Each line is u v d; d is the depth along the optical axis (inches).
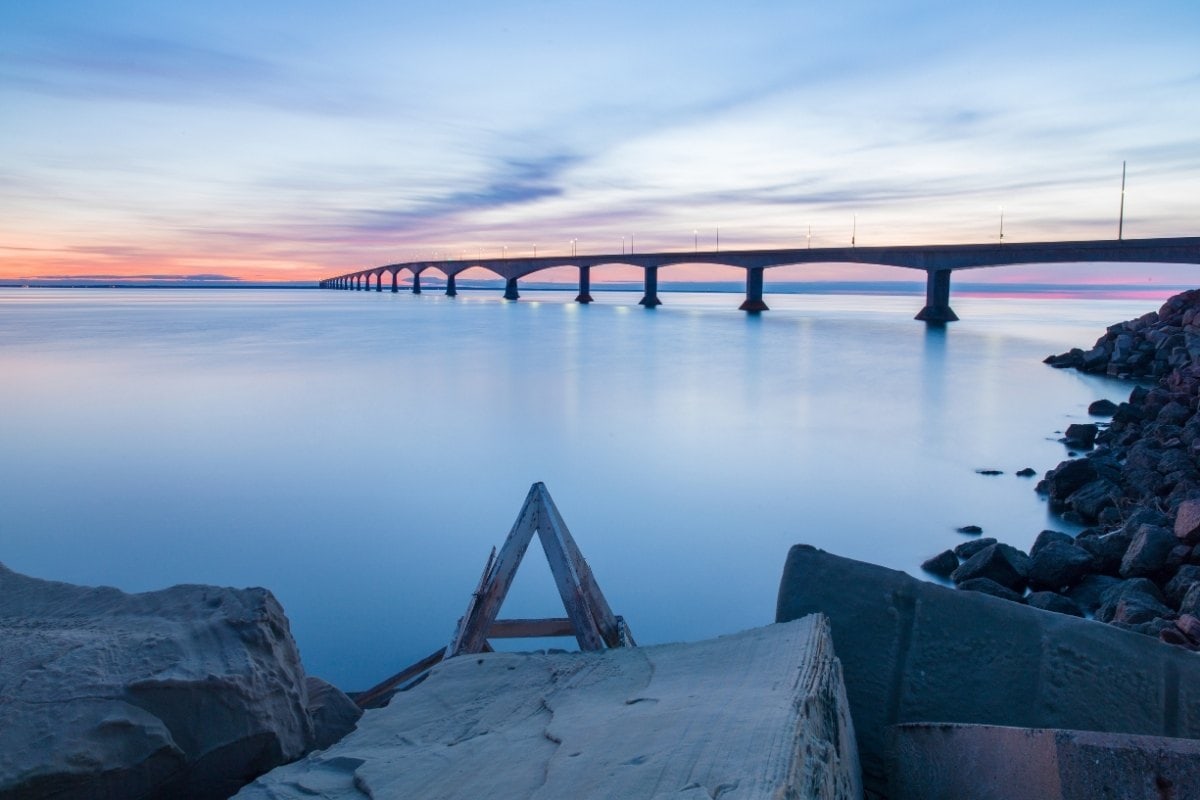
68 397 1456.7
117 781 136.4
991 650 173.2
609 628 257.4
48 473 869.2
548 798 107.4
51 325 3848.4
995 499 753.0
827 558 196.2
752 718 117.0
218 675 151.3
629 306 7204.7
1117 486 682.8
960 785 140.2
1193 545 451.2
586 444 1045.8
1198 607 374.3
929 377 1829.5
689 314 5433.1
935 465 912.3
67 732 135.6
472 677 194.4
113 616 173.2
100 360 2159.2
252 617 168.6
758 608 504.1
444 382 1707.7
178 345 2682.1
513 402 1421.0
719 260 5339.6
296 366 2018.9
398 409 1333.7
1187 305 1897.1
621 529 671.1
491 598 258.1
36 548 617.9
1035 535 641.0
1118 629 166.4
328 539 636.1
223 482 828.0
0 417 1240.2
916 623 181.0
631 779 105.0
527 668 193.5
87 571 570.6
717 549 617.3
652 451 1000.9
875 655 181.5
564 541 257.9
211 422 1199.6
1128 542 488.1
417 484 824.9
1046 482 767.1
